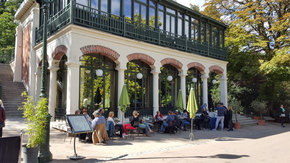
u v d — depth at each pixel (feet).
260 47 70.49
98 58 39.52
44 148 19.66
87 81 37.58
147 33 43.55
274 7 67.15
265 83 69.56
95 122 27.68
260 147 27.07
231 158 21.54
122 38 38.58
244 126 52.70
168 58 47.19
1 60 85.35
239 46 69.77
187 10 52.90
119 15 40.81
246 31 69.56
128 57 39.96
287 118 63.87
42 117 18.56
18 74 63.46
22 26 63.46
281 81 67.72
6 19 85.66
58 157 21.33
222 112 44.32
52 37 38.04
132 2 43.06
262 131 44.11
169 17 50.34
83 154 22.68
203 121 44.01
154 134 36.45
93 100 38.06
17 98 53.31
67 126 31.45
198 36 56.54
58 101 42.57
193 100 32.32
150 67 48.14
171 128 36.83
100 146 26.61
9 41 86.43
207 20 58.49
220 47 61.26
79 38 33.78
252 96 73.56
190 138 32.17
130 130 33.65
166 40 47.06
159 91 49.83
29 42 54.65
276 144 29.14
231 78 76.28
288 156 22.34
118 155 22.43
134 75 44.80
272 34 65.10
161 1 47.96
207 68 56.24
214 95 74.33
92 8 35.27
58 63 39.93
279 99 71.31
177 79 54.60
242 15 66.13
